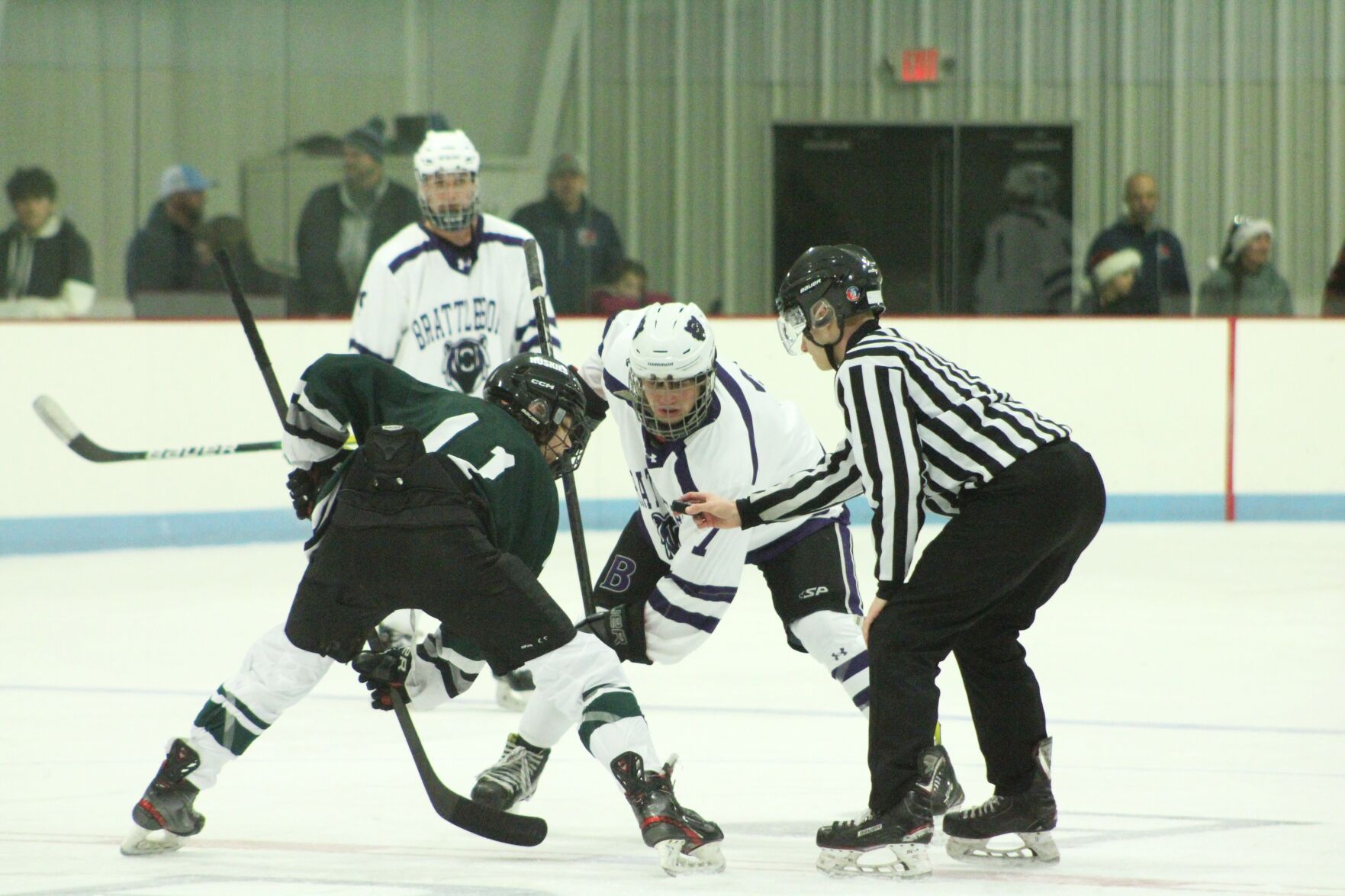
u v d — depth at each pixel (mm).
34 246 30938
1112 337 32719
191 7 31797
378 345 17547
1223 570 26328
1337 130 33875
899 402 10039
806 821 11820
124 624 21406
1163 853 10781
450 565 10039
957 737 14781
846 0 33500
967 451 10070
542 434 10953
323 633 10477
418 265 17500
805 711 16016
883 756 10141
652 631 11578
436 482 10102
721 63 33438
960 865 10578
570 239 33125
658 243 33625
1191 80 33812
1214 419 32844
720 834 10289
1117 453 32719
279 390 11789
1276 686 17297
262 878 10016
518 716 15812
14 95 31016
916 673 10164
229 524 29500
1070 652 19297
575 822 11805
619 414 12117
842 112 33719
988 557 10023
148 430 28688
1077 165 33844
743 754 14141
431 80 32969
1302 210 34031
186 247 31859
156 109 31719
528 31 33188
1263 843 11008
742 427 11523
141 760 13906
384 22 32719
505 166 33281
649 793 10219
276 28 32250
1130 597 23578
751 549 12117
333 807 12188
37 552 28031
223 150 32094
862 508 32656
